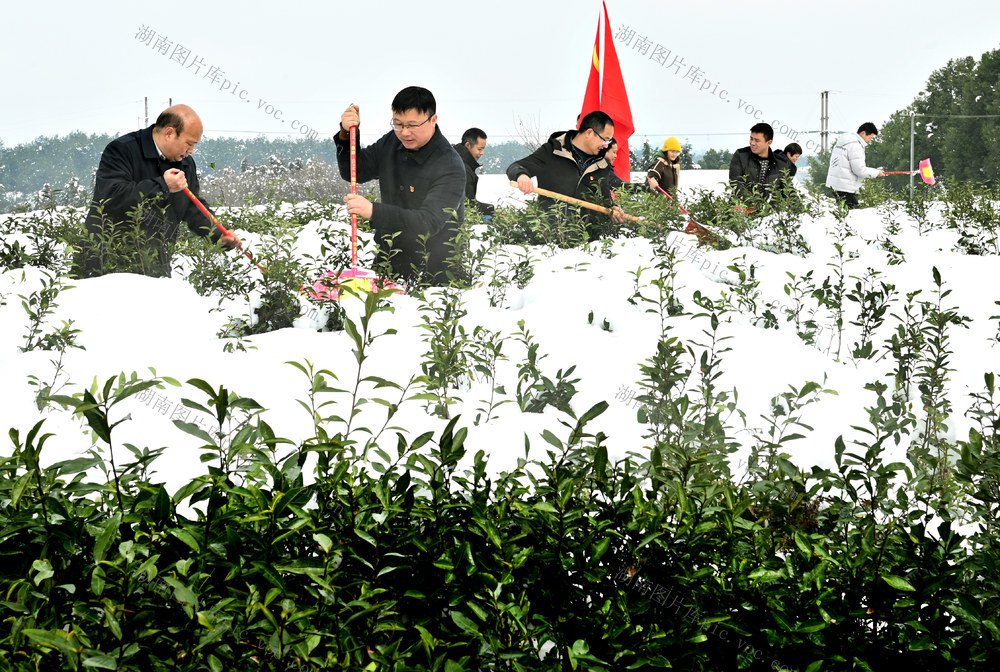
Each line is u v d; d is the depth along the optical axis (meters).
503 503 2.09
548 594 1.96
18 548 1.91
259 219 9.28
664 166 11.81
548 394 4.14
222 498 1.92
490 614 1.84
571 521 1.99
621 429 3.90
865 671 1.88
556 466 2.21
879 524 2.47
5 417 3.82
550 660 1.87
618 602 1.92
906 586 1.86
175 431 3.70
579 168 9.54
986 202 10.84
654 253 7.02
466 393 4.48
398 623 1.84
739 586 1.93
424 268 7.23
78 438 3.58
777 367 4.88
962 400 4.62
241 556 1.79
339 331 5.73
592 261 7.76
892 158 65.62
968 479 2.46
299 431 3.72
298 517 1.89
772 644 1.88
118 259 6.60
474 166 11.05
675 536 2.00
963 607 1.89
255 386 4.34
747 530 2.11
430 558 1.94
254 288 6.10
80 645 1.57
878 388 3.80
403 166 7.34
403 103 6.98
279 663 1.73
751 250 8.54
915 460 3.21
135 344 4.96
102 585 1.65
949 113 64.06
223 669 1.70
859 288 5.75
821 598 1.90
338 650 1.72
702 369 4.02
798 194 10.66
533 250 8.31
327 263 6.90
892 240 9.62
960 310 6.59
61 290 5.61
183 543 1.87
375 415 3.92
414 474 2.87
